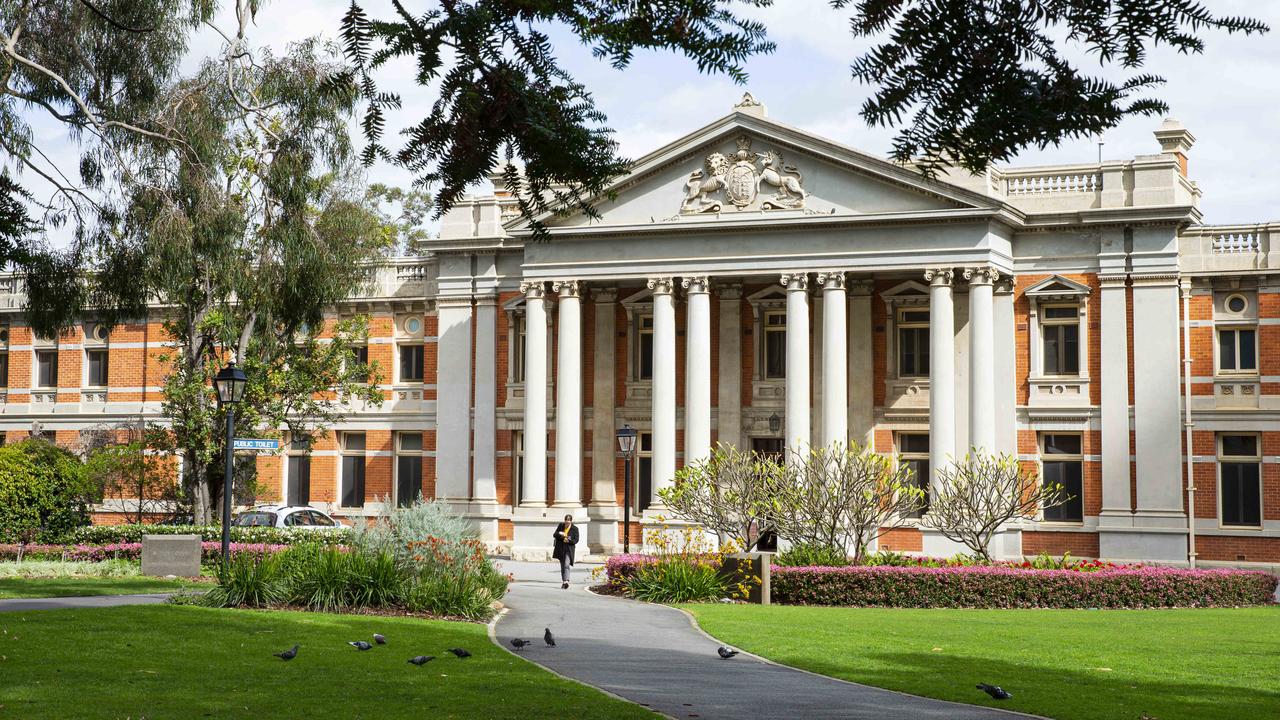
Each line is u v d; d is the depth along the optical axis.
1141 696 12.24
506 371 43.94
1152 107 3.44
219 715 10.41
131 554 32.41
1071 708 11.45
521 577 32.12
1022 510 28.61
